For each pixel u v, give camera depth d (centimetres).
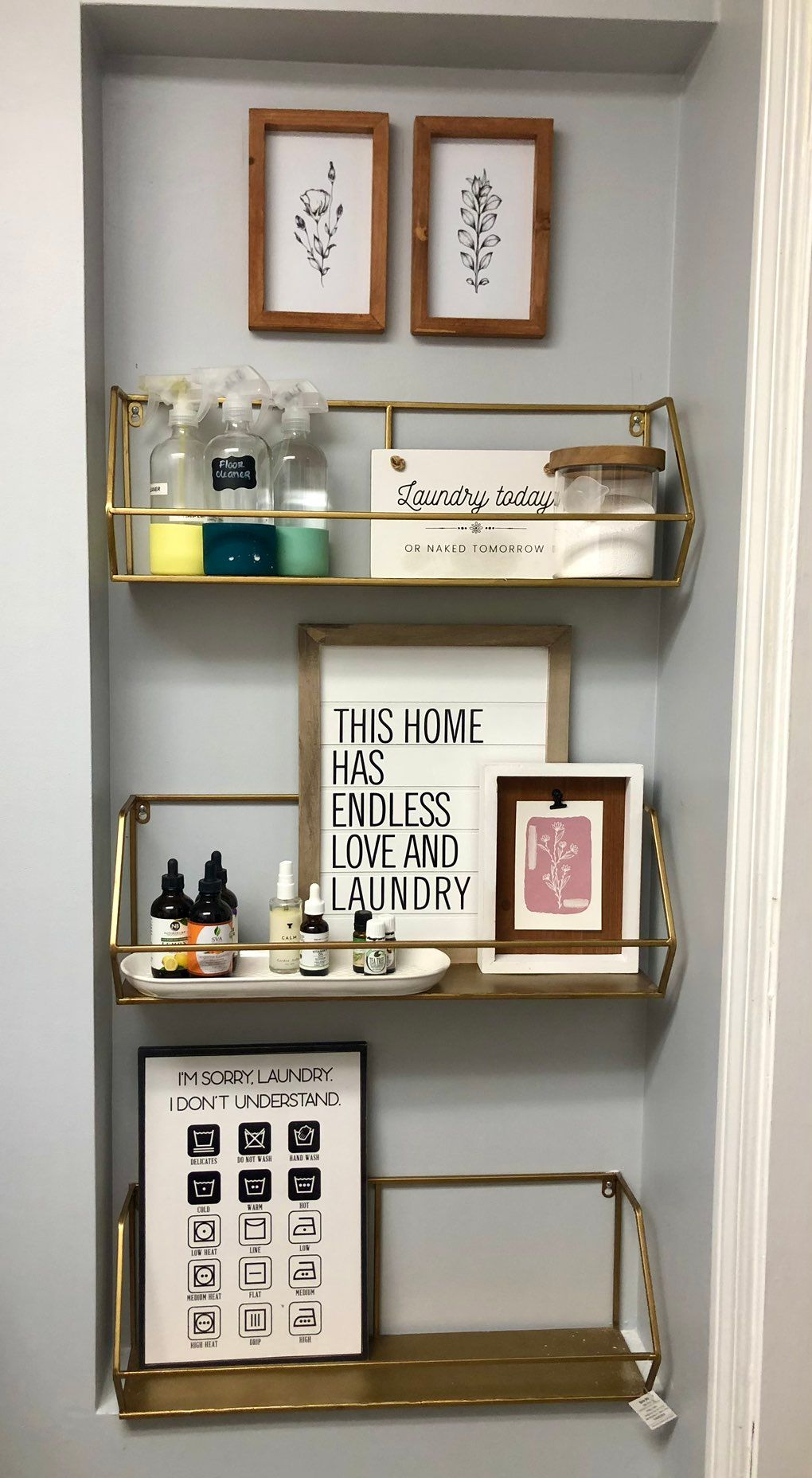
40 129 102
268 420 115
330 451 116
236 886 118
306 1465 114
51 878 107
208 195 113
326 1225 118
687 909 111
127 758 116
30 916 107
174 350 113
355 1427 115
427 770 118
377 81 113
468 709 118
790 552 93
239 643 117
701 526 107
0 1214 109
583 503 107
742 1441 99
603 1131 123
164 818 117
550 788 117
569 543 108
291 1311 117
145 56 111
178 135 112
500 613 119
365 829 117
